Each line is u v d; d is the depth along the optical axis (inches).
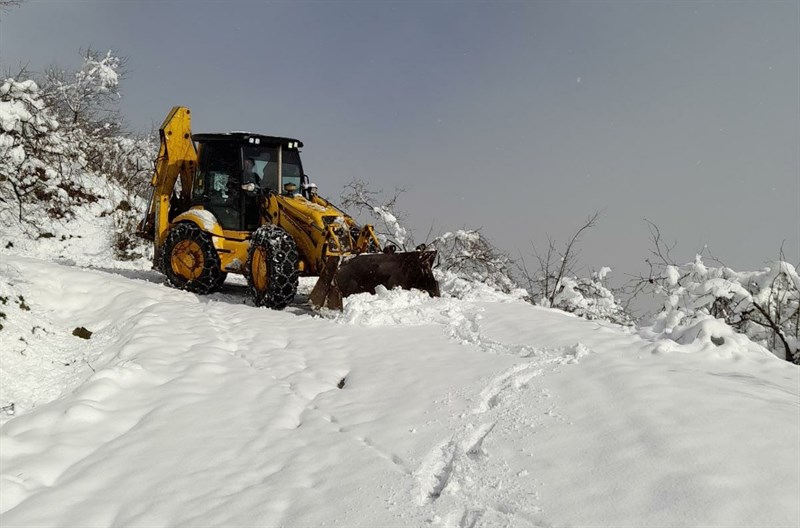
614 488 122.4
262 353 229.0
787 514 107.1
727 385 161.9
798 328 247.0
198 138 344.5
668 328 214.2
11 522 132.6
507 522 117.1
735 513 109.3
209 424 171.3
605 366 180.5
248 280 315.3
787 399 153.1
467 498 127.4
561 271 366.3
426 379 190.5
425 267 304.3
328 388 196.9
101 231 447.5
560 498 122.3
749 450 126.6
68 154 463.2
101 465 152.9
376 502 128.6
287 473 144.8
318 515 126.2
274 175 343.9
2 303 248.1
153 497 139.3
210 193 347.3
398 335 237.8
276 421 172.9
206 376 203.5
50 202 436.5
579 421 150.7
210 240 335.0
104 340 246.4
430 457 145.3
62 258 405.7
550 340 211.9
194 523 128.2
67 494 141.9
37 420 172.9
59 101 566.9
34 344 233.0
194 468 149.9
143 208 491.8
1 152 398.0
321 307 281.7
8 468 151.6
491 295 311.9
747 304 243.1
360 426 165.6
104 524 132.0
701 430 136.8
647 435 138.1
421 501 129.6
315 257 311.0
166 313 271.1
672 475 122.6
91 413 175.8
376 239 304.8
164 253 351.3
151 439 164.1
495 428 153.9
